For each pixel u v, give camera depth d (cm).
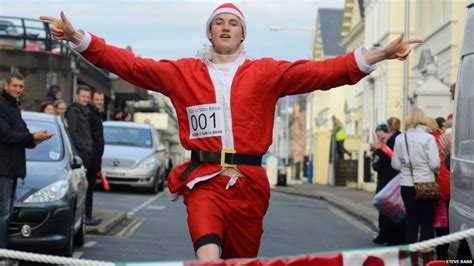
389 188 1268
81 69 3491
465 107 763
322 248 1341
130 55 568
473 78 743
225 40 572
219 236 534
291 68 560
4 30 3192
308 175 5591
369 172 3725
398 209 1262
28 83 3109
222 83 562
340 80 551
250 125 559
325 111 6831
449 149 1101
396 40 538
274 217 1967
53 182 1041
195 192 557
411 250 425
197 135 564
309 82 556
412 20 3831
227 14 573
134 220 1666
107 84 4131
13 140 945
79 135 1386
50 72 3123
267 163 4441
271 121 570
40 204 1005
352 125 5384
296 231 1622
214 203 548
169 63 573
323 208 2462
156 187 2536
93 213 1645
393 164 1146
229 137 557
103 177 1451
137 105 5834
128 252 1177
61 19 548
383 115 4097
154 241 1316
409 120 1127
